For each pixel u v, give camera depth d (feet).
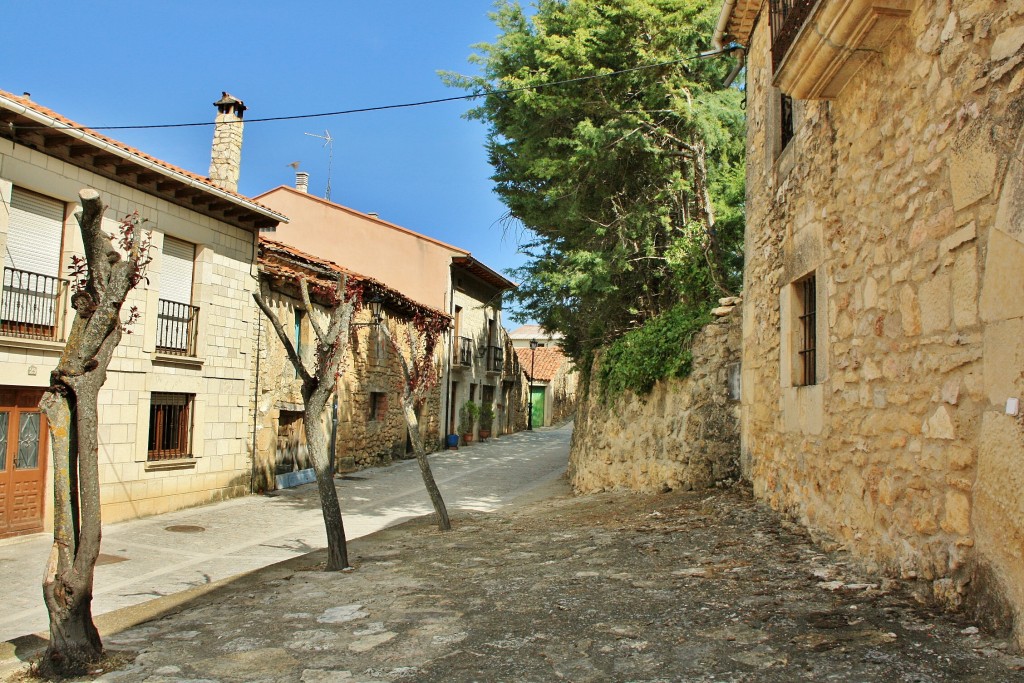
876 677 9.32
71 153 32.50
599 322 49.39
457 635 13.33
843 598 12.86
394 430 69.26
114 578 24.52
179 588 23.03
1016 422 9.52
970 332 10.82
